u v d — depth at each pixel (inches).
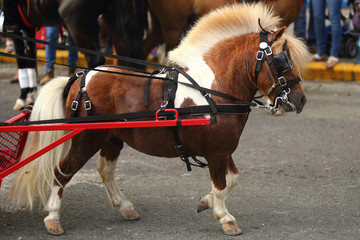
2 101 360.8
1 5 313.6
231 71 168.9
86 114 173.5
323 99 382.6
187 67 175.2
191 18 323.3
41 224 183.0
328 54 470.6
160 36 357.4
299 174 239.6
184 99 168.7
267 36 166.7
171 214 194.5
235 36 172.2
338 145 282.4
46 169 173.6
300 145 282.4
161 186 224.2
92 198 209.8
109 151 187.9
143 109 171.3
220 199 174.4
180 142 171.6
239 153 269.6
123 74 173.3
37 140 175.8
